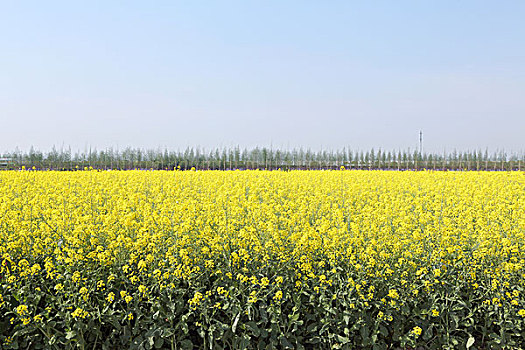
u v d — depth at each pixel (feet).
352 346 19.10
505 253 21.35
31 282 19.20
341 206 36.27
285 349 18.92
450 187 47.01
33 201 31.01
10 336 18.47
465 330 19.08
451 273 20.76
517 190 42.68
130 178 54.70
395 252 21.72
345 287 19.86
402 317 19.45
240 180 53.88
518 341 19.53
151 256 19.33
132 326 18.78
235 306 18.43
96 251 20.34
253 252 21.49
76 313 16.81
